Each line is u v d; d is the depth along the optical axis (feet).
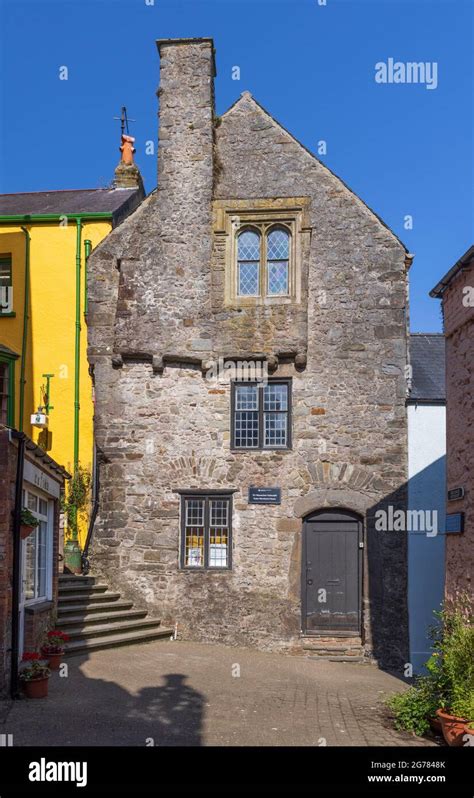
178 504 46.11
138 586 45.60
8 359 52.80
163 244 47.47
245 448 46.03
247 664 39.75
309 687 35.22
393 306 46.06
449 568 32.63
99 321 47.75
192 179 47.73
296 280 46.50
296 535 44.98
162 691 31.94
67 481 51.16
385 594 44.14
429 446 45.14
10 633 30.22
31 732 25.30
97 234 53.93
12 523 30.58
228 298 46.80
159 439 46.65
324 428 45.65
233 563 45.19
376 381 45.70
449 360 33.73
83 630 40.01
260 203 47.16
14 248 54.54
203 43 48.52
